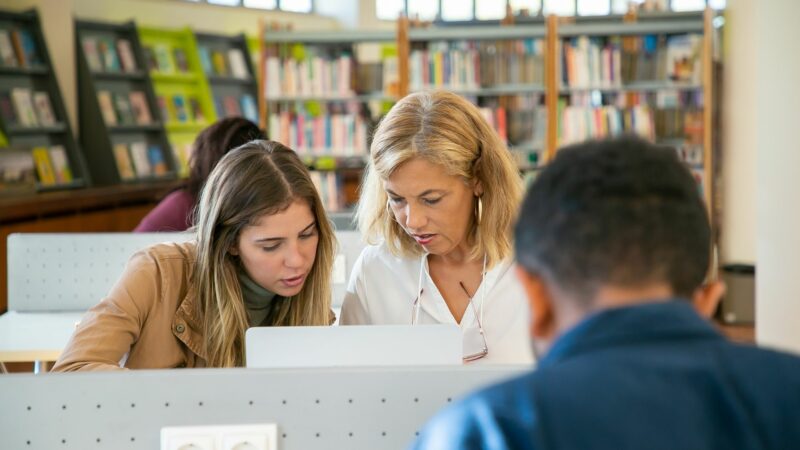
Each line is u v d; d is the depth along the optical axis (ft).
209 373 5.36
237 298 7.13
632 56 26.11
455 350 5.98
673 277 2.76
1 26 28.40
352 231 12.87
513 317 7.38
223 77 36.63
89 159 30.83
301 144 27.53
